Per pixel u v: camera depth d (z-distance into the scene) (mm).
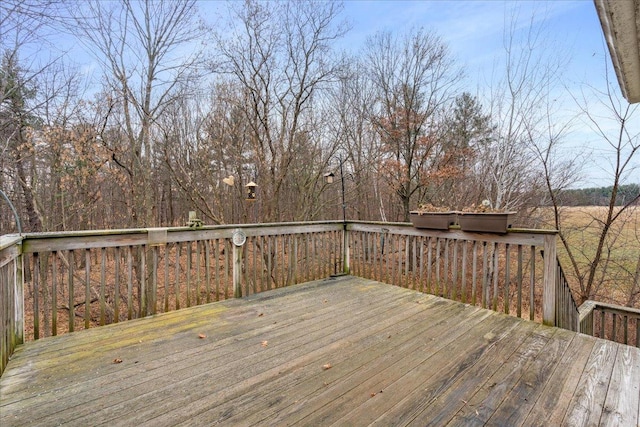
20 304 2525
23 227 8367
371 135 10383
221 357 2346
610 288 7223
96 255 10031
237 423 1640
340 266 5047
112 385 1979
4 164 7273
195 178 8484
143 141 7438
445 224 3748
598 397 1858
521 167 7887
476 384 1992
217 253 3703
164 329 2863
